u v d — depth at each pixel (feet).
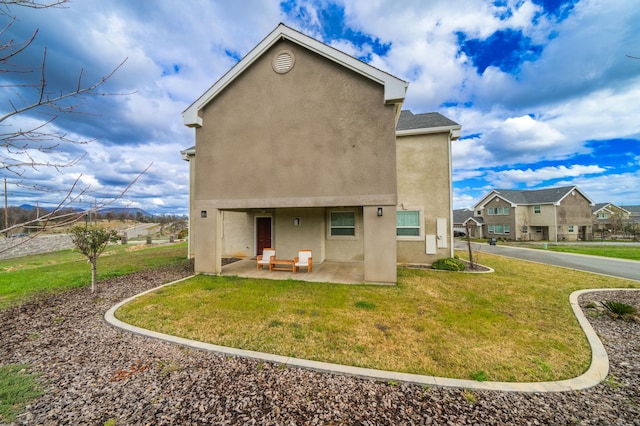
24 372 11.59
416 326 16.58
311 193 28.14
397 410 9.42
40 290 24.80
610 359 12.93
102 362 12.56
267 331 15.79
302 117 28.58
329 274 31.58
